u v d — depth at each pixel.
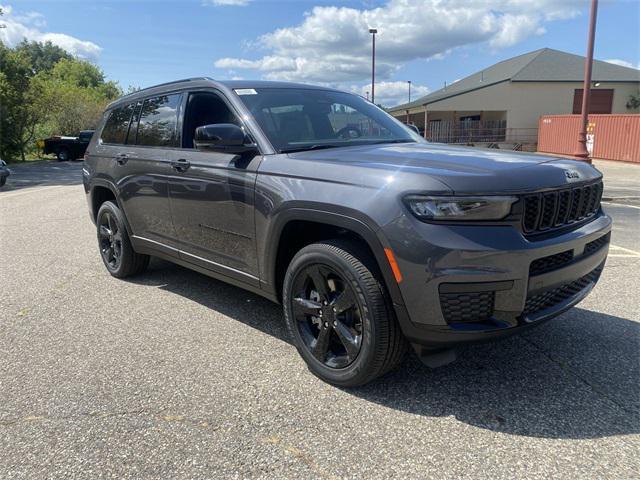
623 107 37.12
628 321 3.98
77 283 5.22
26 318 4.24
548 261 2.71
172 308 4.44
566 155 28.75
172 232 4.31
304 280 3.16
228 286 5.05
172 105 4.38
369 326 2.76
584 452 2.40
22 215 10.11
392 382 3.09
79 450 2.47
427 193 2.52
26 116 29.95
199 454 2.43
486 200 2.50
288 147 3.44
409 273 2.55
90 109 41.75
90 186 5.50
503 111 37.00
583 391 2.95
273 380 3.13
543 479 2.22
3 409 2.85
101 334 3.89
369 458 2.38
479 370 3.22
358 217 2.71
